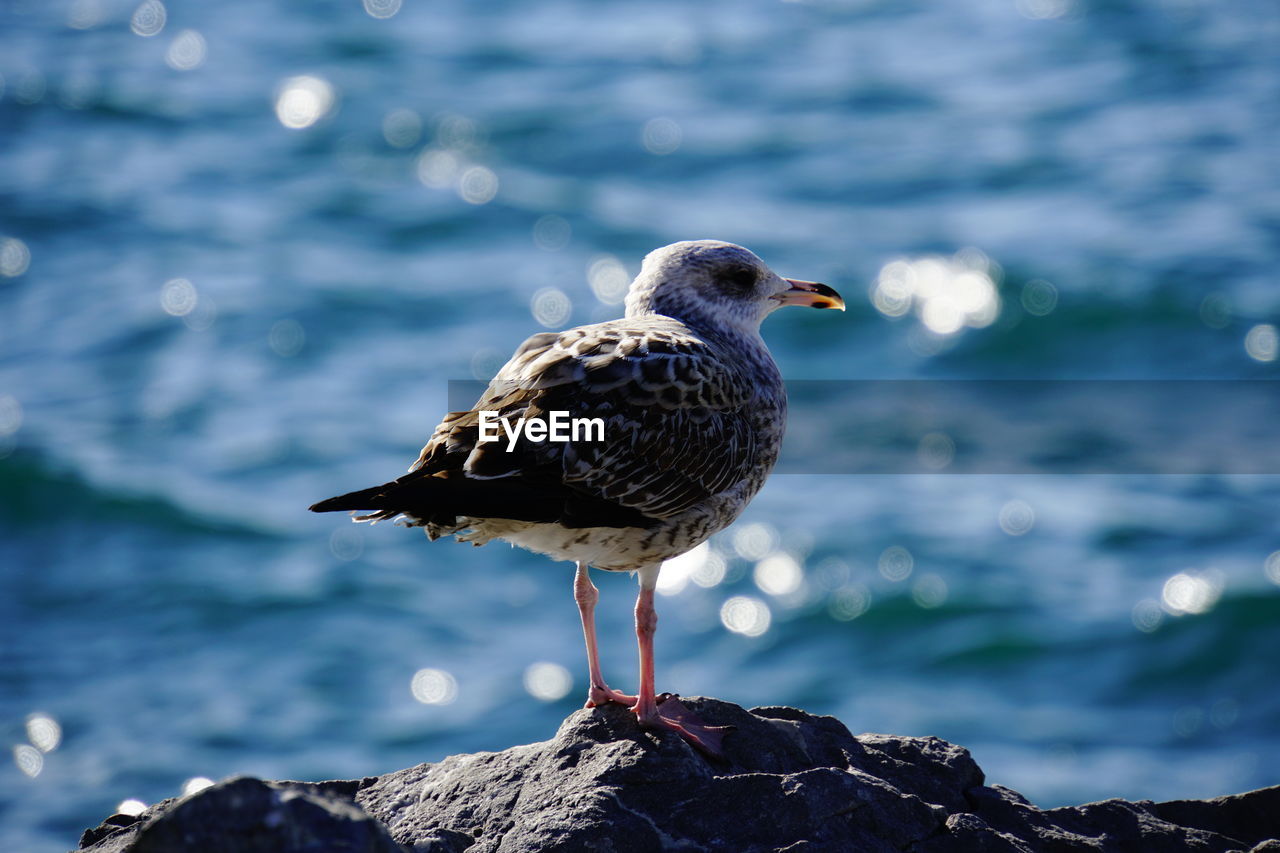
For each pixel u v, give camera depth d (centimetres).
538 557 2336
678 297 839
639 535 740
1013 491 2512
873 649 2144
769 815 702
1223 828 795
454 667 2033
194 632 2150
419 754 1845
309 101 4688
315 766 1820
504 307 3294
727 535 2381
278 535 2419
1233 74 4781
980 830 721
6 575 2327
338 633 2130
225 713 1934
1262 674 2056
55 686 2012
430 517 694
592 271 3462
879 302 3288
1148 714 1986
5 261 3484
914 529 2391
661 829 693
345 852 532
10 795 1756
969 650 2117
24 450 2628
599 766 724
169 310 3234
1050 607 2205
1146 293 3266
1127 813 781
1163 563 2292
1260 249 3481
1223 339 3114
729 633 2156
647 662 756
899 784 765
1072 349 3136
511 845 688
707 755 741
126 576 2314
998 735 1936
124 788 1769
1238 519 2409
